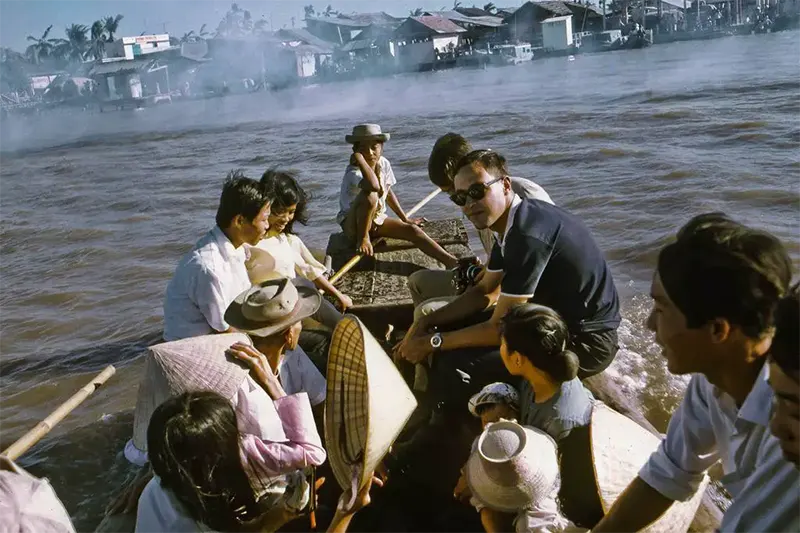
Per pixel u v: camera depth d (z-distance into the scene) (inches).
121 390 249.9
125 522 155.7
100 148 1336.1
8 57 5467.5
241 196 166.1
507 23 3981.3
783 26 3767.2
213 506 103.7
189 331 169.2
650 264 338.6
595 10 4143.7
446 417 159.9
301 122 1457.9
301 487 120.1
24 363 285.0
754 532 74.9
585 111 1035.3
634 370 218.8
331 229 472.4
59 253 473.1
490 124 1005.2
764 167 514.3
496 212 152.3
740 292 72.9
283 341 152.5
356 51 3924.7
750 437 77.1
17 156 1334.9
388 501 147.3
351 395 130.4
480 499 118.7
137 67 3678.6
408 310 209.3
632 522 94.4
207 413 101.3
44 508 93.6
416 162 710.5
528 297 144.3
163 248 466.9
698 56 2498.8
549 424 126.1
